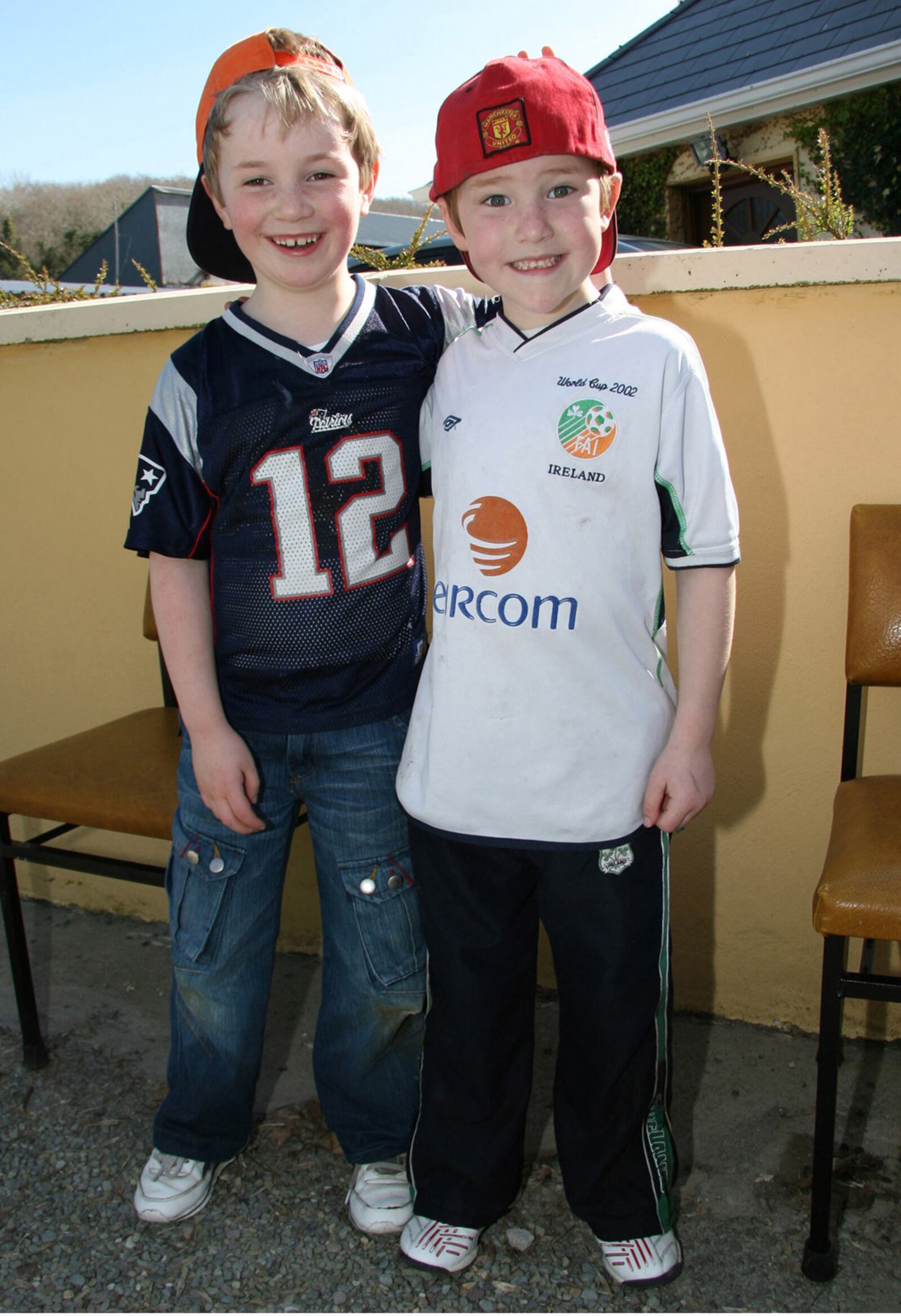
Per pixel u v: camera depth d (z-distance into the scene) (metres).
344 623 1.37
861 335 1.60
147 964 2.21
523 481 1.22
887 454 1.64
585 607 1.22
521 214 1.19
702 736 1.26
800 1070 1.79
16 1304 1.40
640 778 1.26
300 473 1.33
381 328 1.38
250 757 1.41
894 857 1.33
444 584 1.30
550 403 1.22
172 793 1.72
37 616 2.32
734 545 1.24
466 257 1.36
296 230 1.26
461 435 1.27
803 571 1.73
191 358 1.35
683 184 9.14
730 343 1.66
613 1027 1.32
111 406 2.08
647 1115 1.38
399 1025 1.51
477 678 1.26
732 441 1.70
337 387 1.33
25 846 1.82
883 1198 1.51
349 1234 1.50
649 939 1.31
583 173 1.21
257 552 1.36
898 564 1.58
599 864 1.27
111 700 2.31
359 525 1.36
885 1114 1.68
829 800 1.80
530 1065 1.46
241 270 1.60
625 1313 1.35
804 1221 1.48
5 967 2.20
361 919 1.47
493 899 1.34
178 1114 1.54
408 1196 1.52
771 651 1.77
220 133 1.27
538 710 1.24
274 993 2.08
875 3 8.05
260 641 1.38
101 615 2.26
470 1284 1.41
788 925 1.87
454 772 1.28
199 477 1.36
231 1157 1.60
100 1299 1.40
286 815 1.48
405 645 1.44
